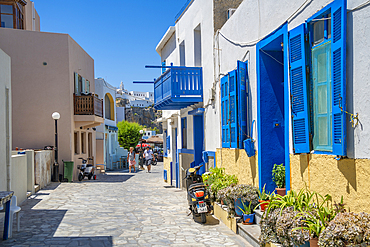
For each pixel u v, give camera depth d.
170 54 17.03
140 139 50.75
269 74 7.03
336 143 4.30
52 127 17.39
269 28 6.46
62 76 17.62
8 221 6.57
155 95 14.09
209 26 10.80
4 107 8.77
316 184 4.84
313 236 4.16
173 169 16.31
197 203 7.96
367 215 3.73
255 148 7.23
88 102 18.19
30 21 22.47
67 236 6.85
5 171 8.82
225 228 7.39
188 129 13.58
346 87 4.17
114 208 9.92
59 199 11.30
